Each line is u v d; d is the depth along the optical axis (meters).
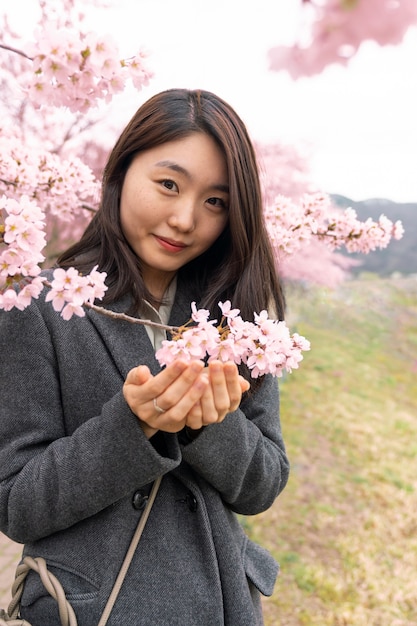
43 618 1.11
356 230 2.14
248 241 1.27
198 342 0.94
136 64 1.22
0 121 2.16
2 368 1.15
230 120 1.19
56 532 1.14
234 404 1.00
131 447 1.01
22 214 0.89
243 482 1.25
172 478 1.21
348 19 0.88
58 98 1.17
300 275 9.66
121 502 1.13
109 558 1.10
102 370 1.17
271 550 4.39
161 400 0.94
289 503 5.22
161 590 1.12
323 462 6.31
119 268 1.22
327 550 4.54
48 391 1.16
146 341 1.21
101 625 1.06
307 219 2.06
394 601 3.95
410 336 13.77
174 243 1.19
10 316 1.16
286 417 7.55
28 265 0.90
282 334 1.00
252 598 1.29
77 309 0.92
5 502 1.11
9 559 3.86
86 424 1.06
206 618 1.13
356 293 15.61
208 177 1.17
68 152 6.31
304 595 3.89
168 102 1.17
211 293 1.30
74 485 1.04
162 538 1.15
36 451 1.14
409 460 6.70
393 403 8.99
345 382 9.52
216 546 1.19
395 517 5.25
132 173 1.19
